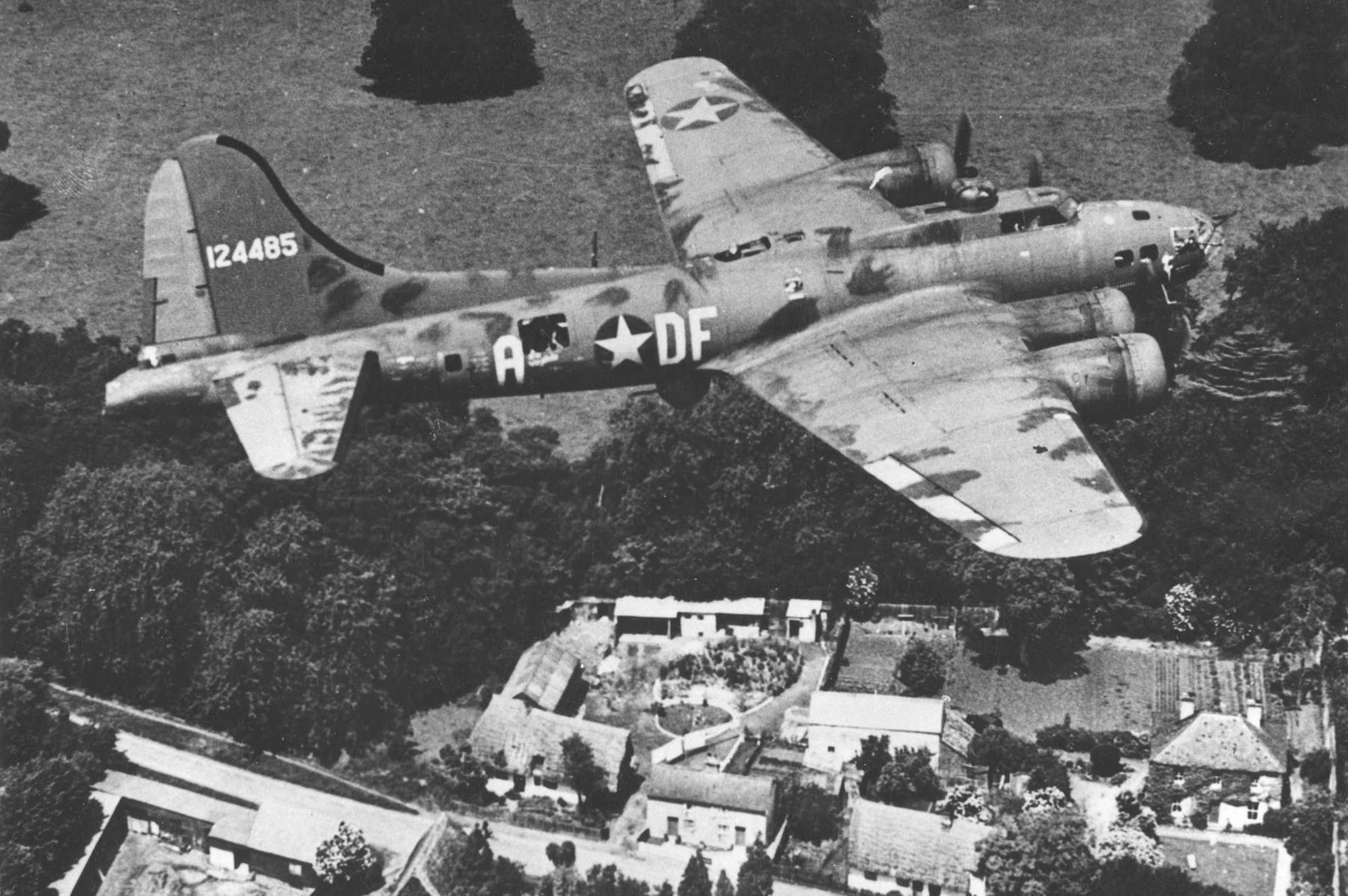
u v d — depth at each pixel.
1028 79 128.88
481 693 86.62
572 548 92.75
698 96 81.12
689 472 92.56
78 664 87.75
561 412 100.12
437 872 75.31
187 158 64.88
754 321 67.69
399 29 131.00
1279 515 88.44
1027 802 77.19
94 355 102.81
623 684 87.62
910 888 74.69
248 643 83.56
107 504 87.88
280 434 61.41
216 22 143.62
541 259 112.75
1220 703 83.56
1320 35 117.38
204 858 79.56
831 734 81.75
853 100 109.00
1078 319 68.38
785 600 91.12
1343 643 85.38
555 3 141.75
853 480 91.44
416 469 92.38
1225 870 74.12
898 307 67.88
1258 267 100.31
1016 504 57.91
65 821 78.31
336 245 66.38
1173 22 136.00
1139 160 118.31
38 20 143.88
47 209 121.56
